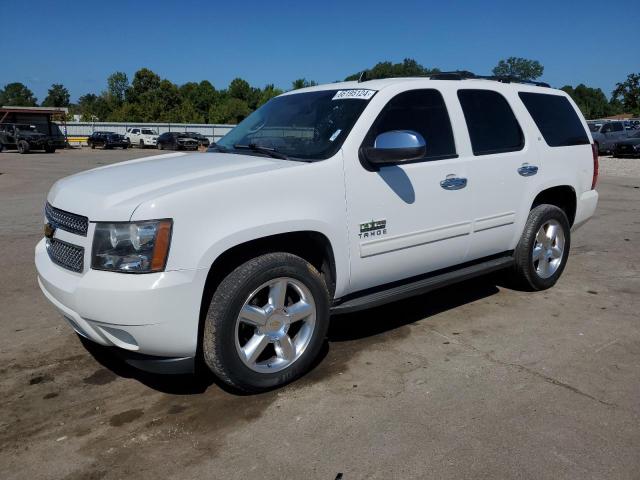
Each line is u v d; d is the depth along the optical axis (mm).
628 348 4113
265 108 4770
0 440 3008
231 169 3414
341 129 3762
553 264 5445
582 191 5605
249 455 2838
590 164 5672
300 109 4262
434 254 4219
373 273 3855
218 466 2756
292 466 2744
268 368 3416
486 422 3113
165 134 44031
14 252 7137
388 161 3590
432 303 5121
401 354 4023
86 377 3725
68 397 3461
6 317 4832
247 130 4523
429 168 4062
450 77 4570
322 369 3795
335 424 3107
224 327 3170
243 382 3311
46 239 3658
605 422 3111
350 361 3914
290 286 3498
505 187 4691
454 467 2725
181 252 2969
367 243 3750
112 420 3193
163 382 3645
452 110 4363
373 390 3490
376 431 3031
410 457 2803
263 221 3215
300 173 3410
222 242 3076
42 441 2994
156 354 3100
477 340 4266
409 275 4160
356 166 3660
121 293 2908
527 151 4910
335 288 3699
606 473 2674
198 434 3035
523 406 3285
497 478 2643
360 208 3680
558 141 5316
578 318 4730
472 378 3641
